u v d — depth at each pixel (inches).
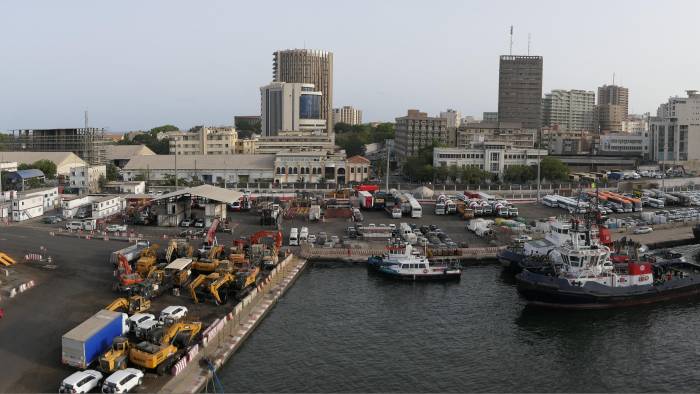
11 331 2795.3
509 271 4311.0
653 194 7623.0
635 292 3587.6
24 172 7362.2
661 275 3836.1
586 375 2736.2
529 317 3435.0
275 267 3966.5
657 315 3511.3
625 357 2935.5
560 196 7283.5
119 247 4530.0
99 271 3833.7
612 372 2770.7
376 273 4220.0
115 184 7795.3
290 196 7150.6
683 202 7313.0
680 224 5792.3
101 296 3329.2
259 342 2947.8
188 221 5477.4
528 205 7062.0
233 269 3663.9
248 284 3528.5
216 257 4072.3
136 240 4717.0
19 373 2373.3
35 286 3489.2
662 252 4589.1
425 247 4584.2
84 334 2445.9
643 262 3828.7
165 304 3245.6
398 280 4047.7
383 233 5054.1
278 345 2920.8
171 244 4057.6
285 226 5536.4
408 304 3582.7
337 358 2800.2
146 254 3964.1
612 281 3619.6
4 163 7608.3
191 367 2519.7
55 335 2760.8
